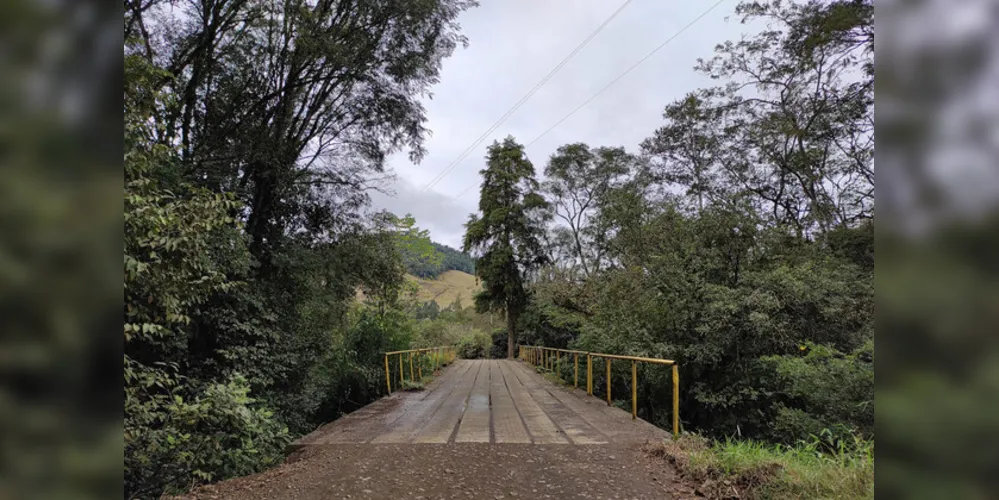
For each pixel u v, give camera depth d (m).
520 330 24.75
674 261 9.27
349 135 10.92
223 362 7.29
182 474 3.83
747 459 3.49
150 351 5.83
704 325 8.27
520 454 4.42
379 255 11.65
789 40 12.65
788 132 12.73
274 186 9.10
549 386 10.45
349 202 10.98
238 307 7.64
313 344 9.57
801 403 7.64
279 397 8.03
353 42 9.02
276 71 8.95
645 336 8.93
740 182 15.81
